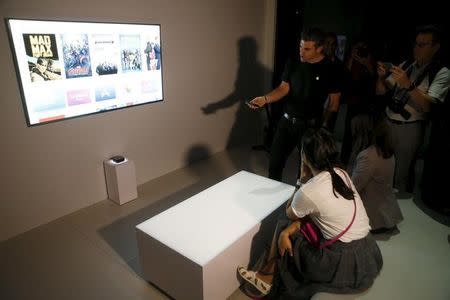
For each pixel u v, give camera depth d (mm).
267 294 1885
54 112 2500
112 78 2799
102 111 2805
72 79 2539
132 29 2834
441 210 2508
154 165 3432
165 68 3244
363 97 3166
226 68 3941
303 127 2670
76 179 2789
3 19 2119
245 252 1932
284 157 2881
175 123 3525
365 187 2162
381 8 3527
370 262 1674
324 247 1646
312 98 2611
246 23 4023
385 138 2074
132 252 2354
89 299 1945
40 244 2430
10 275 2125
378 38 3561
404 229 2314
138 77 3000
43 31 2303
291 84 2691
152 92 3166
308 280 1729
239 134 4457
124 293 1990
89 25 2541
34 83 2338
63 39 2416
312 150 1633
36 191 2557
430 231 2293
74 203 2828
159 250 1819
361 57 3166
